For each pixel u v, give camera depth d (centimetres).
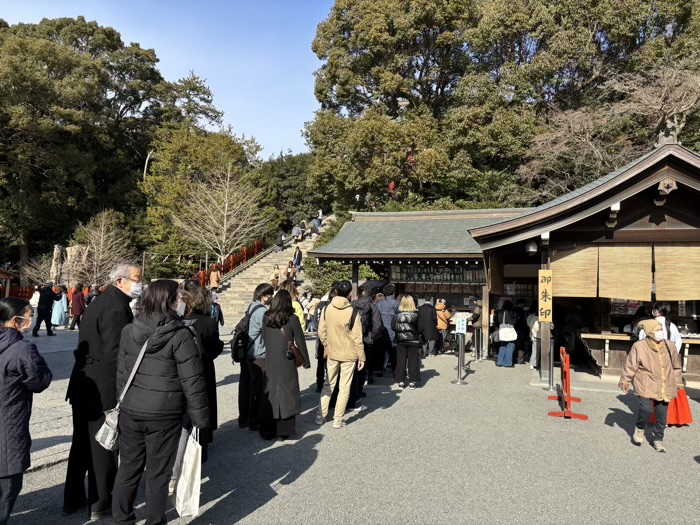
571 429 627
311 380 946
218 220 2744
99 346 373
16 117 3011
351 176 2534
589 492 436
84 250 2855
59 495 421
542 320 916
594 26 2350
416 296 1452
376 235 1504
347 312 630
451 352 1343
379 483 452
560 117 2189
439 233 1466
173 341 332
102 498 371
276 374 564
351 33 2972
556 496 427
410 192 2516
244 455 525
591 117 2139
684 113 1927
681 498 426
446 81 3023
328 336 634
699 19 2209
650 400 553
